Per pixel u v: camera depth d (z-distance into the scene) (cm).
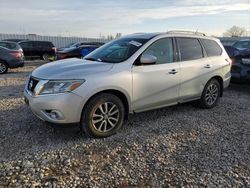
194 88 559
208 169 346
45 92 395
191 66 541
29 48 2005
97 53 514
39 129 458
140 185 309
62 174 324
